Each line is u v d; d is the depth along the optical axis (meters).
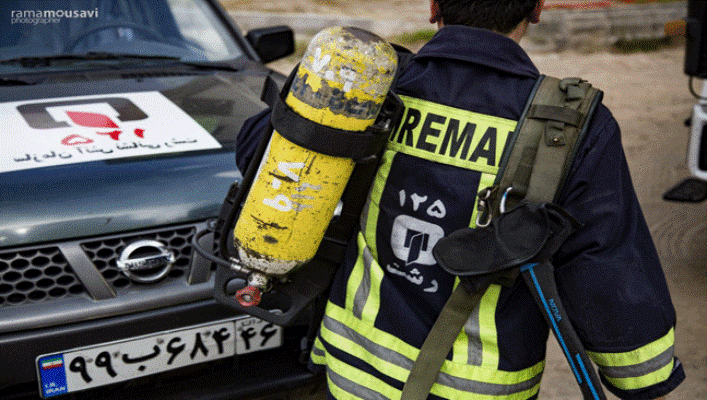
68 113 2.29
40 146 2.06
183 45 3.10
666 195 3.80
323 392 2.44
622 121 6.36
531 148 1.13
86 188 1.93
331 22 9.96
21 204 1.86
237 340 1.99
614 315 1.11
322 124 1.13
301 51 8.74
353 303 1.28
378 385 1.25
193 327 1.93
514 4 1.18
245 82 2.79
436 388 1.21
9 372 1.77
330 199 1.21
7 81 2.61
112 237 1.90
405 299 1.23
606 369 1.18
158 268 1.95
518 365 1.20
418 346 1.21
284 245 1.23
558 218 1.08
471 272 1.10
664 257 3.57
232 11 10.67
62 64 2.83
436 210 1.18
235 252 1.40
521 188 1.12
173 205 1.97
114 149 2.09
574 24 10.49
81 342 1.82
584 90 1.14
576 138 1.12
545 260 1.10
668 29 3.24
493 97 1.17
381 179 1.24
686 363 2.68
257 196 1.22
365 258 1.26
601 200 1.12
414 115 1.21
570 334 1.12
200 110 2.42
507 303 1.19
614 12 10.96
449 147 1.18
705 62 3.12
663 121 6.39
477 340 1.19
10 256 1.82
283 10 11.23
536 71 1.20
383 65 1.12
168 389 1.95
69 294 1.86
